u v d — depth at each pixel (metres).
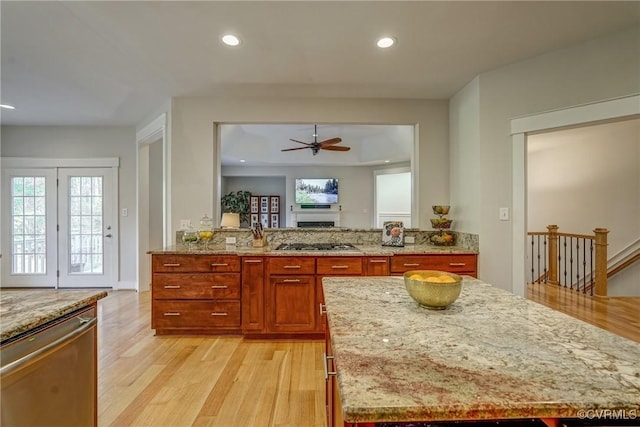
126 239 4.84
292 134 7.54
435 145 3.69
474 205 3.14
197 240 3.37
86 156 4.83
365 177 9.21
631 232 4.72
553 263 4.89
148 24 2.25
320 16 2.16
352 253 2.98
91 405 1.45
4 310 1.25
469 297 1.41
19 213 4.83
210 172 3.61
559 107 2.67
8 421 1.04
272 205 10.08
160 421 1.84
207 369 2.44
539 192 5.67
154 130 4.07
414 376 0.73
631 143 4.71
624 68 2.41
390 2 2.02
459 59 2.79
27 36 2.39
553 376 0.73
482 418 0.63
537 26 2.31
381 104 3.68
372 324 1.07
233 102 3.63
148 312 3.77
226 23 2.24
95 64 2.85
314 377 2.33
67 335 1.28
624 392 0.67
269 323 2.99
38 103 3.83
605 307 3.72
